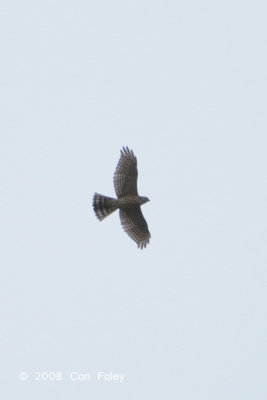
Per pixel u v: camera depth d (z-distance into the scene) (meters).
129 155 33.47
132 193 33.38
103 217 33.22
